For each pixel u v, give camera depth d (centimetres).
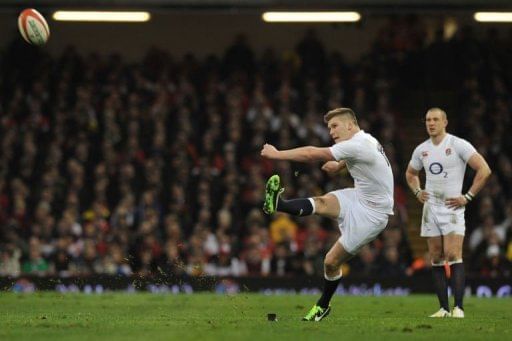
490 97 9988
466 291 7450
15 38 10262
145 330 3544
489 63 10194
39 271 7712
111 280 7369
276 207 3819
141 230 7762
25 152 9125
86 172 9194
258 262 7838
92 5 9088
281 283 7475
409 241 8912
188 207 8681
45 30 5494
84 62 10538
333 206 3919
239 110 9456
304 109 9788
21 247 7831
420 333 3509
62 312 4691
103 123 9575
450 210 4544
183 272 7594
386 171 3894
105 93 9888
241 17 11131
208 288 7475
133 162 8931
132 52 11106
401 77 10225
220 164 9062
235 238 8050
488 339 3328
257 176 8681
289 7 9094
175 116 9606
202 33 11162
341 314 4681
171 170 8906
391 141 9350
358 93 9631
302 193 8688
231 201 8456
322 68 10206
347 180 8850
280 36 11094
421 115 10225
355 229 3897
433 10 9012
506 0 8919
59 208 8612
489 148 9481
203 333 3378
